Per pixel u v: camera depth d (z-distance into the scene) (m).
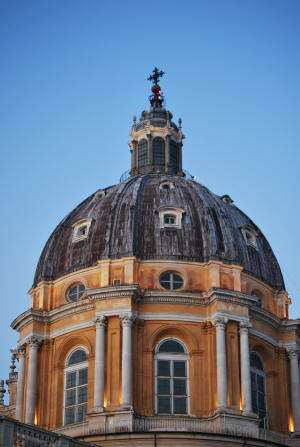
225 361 52.34
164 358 53.44
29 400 54.38
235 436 48.62
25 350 57.12
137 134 69.75
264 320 56.62
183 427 50.50
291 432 55.47
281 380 56.91
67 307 55.47
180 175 68.44
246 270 57.38
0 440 36.06
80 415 53.06
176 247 56.16
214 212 58.97
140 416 50.72
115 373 51.75
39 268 60.12
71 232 59.66
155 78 74.19
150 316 53.72
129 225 56.72
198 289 55.12
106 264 55.28
